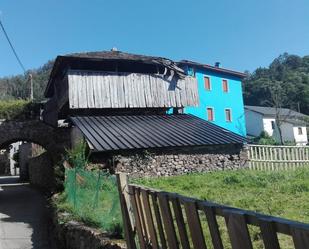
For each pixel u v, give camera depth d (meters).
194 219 3.49
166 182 15.97
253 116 54.84
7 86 68.38
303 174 14.45
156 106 27.59
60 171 17.53
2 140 28.42
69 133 28.52
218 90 40.12
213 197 10.52
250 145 22.00
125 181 5.70
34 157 35.22
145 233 4.97
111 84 26.31
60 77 28.64
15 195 26.31
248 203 9.06
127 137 20.28
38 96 62.62
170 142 20.20
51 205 14.41
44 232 13.41
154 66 28.78
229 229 2.90
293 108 73.94
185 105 28.84
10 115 29.39
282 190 10.86
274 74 91.88
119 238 6.61
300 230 2.25
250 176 14.38
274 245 2.48
